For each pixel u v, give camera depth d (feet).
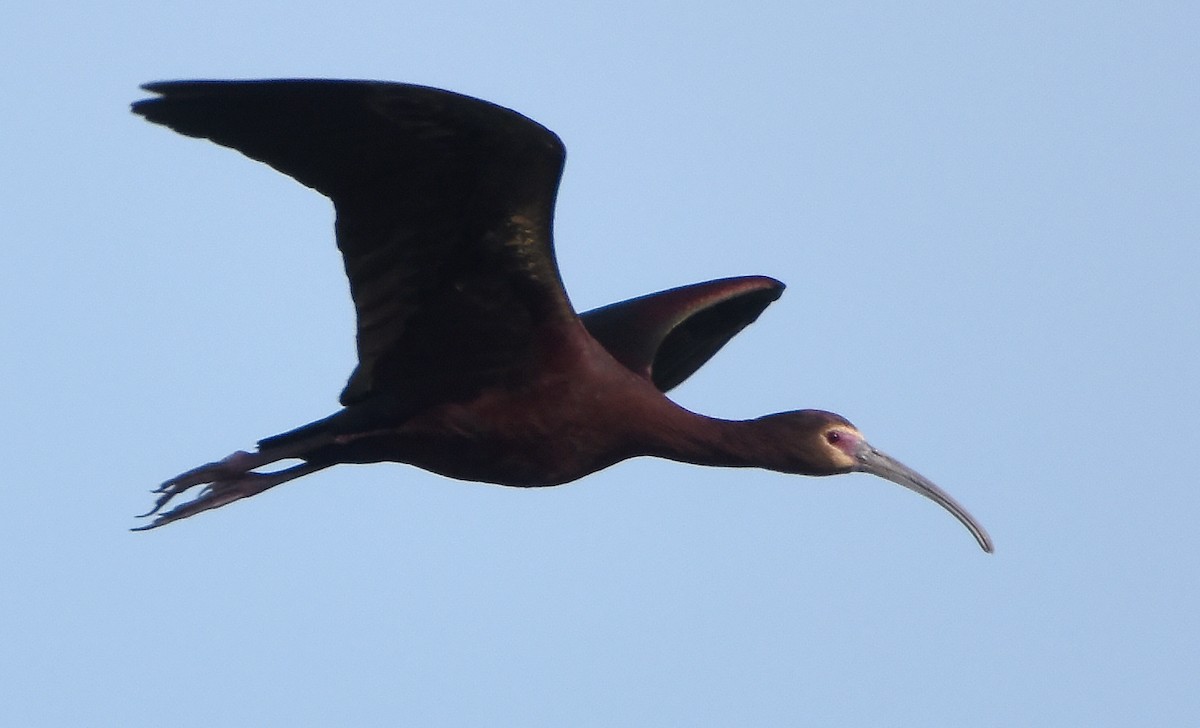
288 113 41.93
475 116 42.19
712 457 50.80
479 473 48.96
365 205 44.32
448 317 46.65
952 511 52.75
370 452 48.96
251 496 49.32
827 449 52.19
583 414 48.39
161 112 40.98
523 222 44.83
